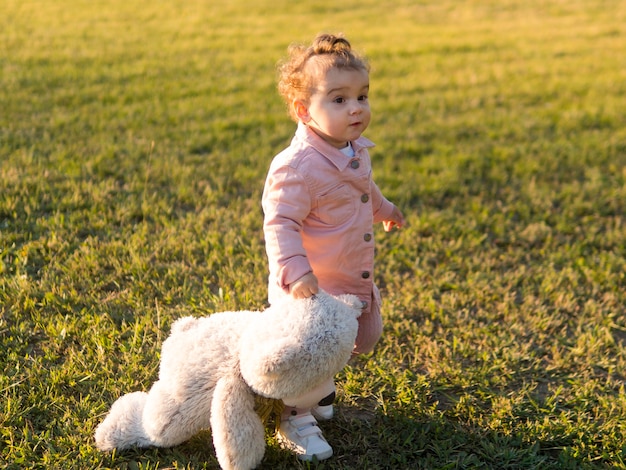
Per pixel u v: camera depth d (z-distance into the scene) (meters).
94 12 13.55
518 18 14.51
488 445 3.06
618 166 6.75
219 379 2.65
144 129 7.15
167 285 4.21
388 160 6.65
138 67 9.58
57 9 13.60
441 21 14.23
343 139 2.80
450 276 4.59
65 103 7.82
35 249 4.45
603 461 3.04
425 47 11.66
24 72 8.91
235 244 4.78
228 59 10.33
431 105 8.58
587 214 5.75
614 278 4.66
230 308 3.97
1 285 4.03
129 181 5.75
